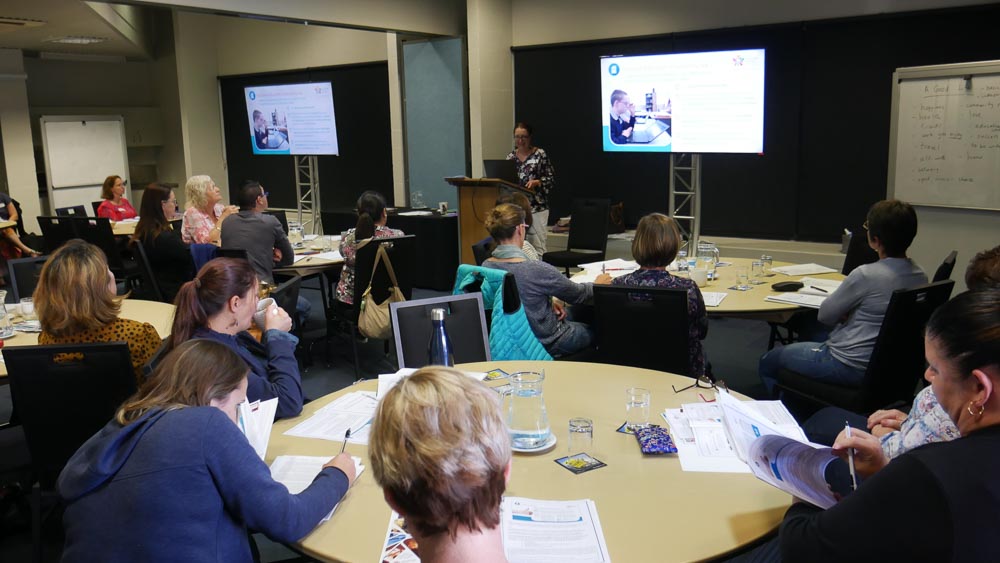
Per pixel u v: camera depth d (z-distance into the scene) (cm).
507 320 296
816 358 311
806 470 142
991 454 101
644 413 204
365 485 174
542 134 794
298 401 217
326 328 541
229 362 161
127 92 1210
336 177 1009
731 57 573
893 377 285
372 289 443
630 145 643
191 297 209
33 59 1116
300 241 595
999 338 103
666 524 153
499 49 782
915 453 106
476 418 97
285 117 884
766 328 570
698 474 175
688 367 299
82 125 1105
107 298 258
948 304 112
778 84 645
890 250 302
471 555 95
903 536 102
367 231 466
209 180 555
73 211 795
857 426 247
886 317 271
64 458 242
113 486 142
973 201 499
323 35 983
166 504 140
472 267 307
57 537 284
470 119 788
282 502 148
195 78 1111
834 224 637
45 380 234
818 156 636
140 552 139
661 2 698
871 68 598
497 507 98
